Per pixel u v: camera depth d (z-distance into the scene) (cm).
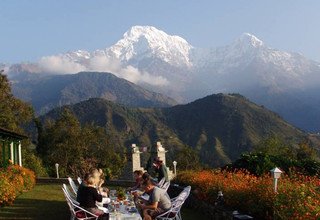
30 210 1421
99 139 5866
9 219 1248
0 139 2353
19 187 1833
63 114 5781
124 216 950
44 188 2308
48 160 5269
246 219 1009
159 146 2964
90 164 4859
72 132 5466
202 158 14412
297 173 1543
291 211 838
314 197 920
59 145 5312
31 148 5850
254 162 1705
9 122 5247
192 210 1493
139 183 1387
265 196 1016
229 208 1167
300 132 16275
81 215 939
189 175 1866
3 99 5484
